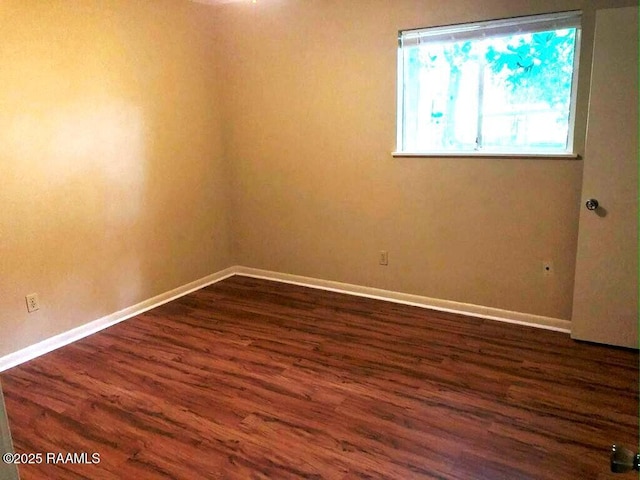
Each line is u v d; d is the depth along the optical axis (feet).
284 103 13.00
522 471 6.45
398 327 11.02
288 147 13.28
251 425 7.52
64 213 10.36
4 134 9.18
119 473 6.52
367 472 6.48
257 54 13.05
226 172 14.49
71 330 10.73
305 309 12.20
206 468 6.60
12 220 9.48
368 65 11.60
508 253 10.98
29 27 9.37
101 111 10.85
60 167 10.18
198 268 13.94
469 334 10.57
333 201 12.96
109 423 7.62
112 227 11.41
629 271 9.32
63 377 9.05
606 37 8.61
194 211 13.58
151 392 8.50
